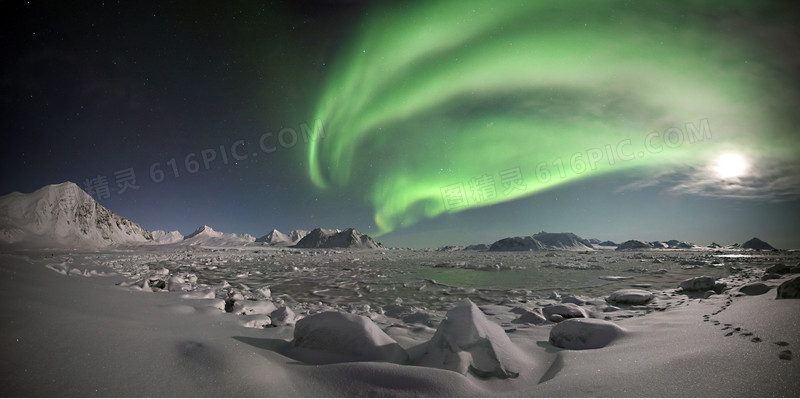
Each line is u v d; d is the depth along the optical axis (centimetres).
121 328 320
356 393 238
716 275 1691
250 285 1485
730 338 331
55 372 212
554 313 700
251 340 366
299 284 1560
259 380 235
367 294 1241
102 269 1347
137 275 1255
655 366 277
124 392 199
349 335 330
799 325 333
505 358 313
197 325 407
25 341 252
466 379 266
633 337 399
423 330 530
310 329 342
